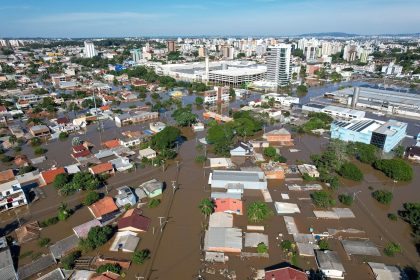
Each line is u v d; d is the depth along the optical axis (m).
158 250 92.12
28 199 120.19
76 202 118.88
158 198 120.56
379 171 147.00
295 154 164.25
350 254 90.12
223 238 94.25
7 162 155.88
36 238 97.44
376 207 116.25
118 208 112.56
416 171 147.75
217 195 119.00
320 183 133.75
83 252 90.44
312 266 85.94
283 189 128.12
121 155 157.50
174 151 161.50
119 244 93.19
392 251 90.31
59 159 158.75
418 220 101.25
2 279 79.25
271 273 80.06
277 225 104.25
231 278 81.81
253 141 178.12
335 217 108.25
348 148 160.88
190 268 85.31
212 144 176.62
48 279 79.38
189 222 105.69
